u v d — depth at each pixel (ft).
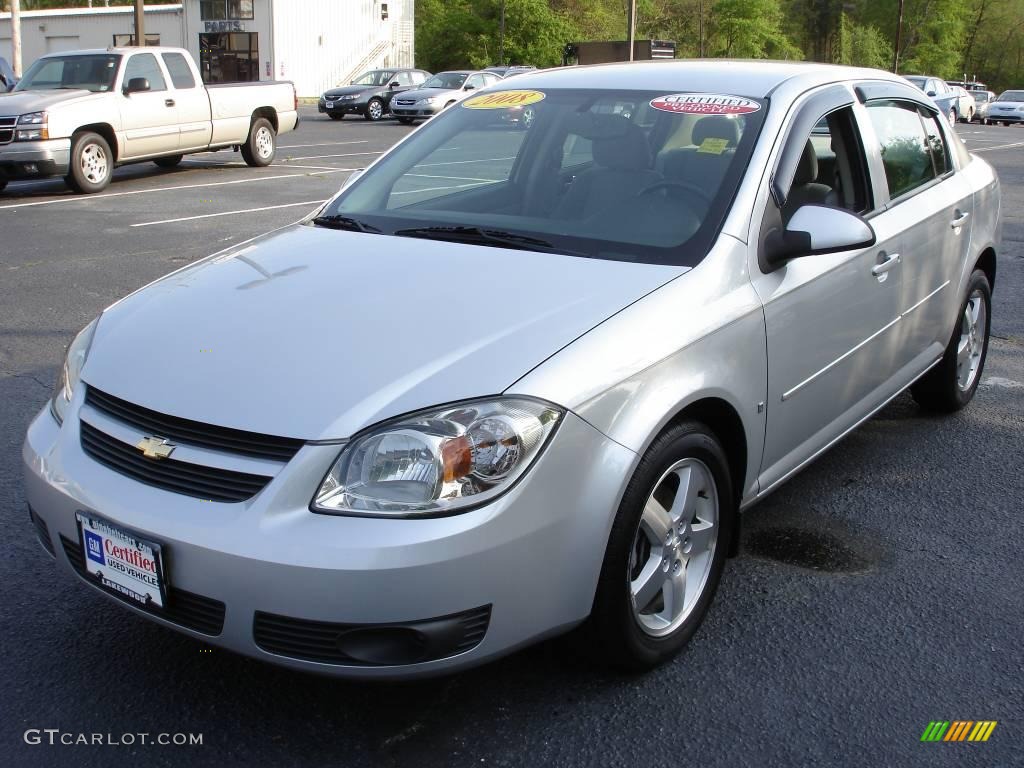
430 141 13.38
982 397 18.42
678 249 10.12
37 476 8.92
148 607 8.19
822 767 8.48
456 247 10.59
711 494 9.92
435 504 7.55
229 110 52.16
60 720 8.89
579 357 8.37
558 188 11.57
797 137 11.44
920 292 14.14
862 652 10.18
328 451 7.66
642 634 9.29
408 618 7.52
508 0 174.60
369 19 149.79
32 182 49.29
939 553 12.38
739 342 9.80
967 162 16.69
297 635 7.61
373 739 8.70
